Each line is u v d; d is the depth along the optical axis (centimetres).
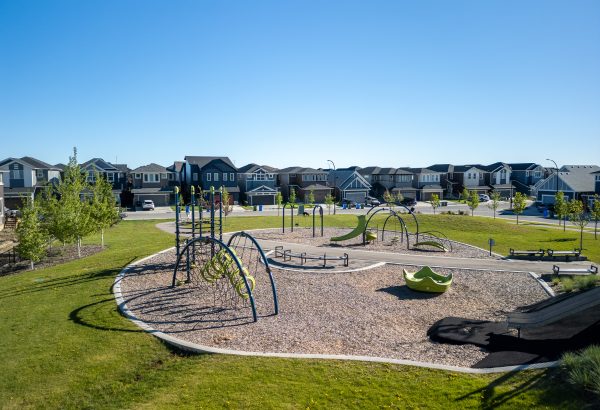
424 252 2734
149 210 6031
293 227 3941
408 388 959
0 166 5816
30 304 1661
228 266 1645
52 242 3112
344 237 3023
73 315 1512
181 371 1091
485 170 9312
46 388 1034
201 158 7231
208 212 5422
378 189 8194
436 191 8331
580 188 5962
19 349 1237
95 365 1143
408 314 1577
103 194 3778
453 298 1784
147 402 949
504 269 2259
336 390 962
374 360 1107
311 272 2181
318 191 7512
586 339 1138
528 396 885
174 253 2564
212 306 1627
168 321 1455
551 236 3400
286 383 998
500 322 1445
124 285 1892
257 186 7200
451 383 970
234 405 913
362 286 1944
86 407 956
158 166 6912
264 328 1399
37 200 2736
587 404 827
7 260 2712
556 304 1362
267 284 1955
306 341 1291
